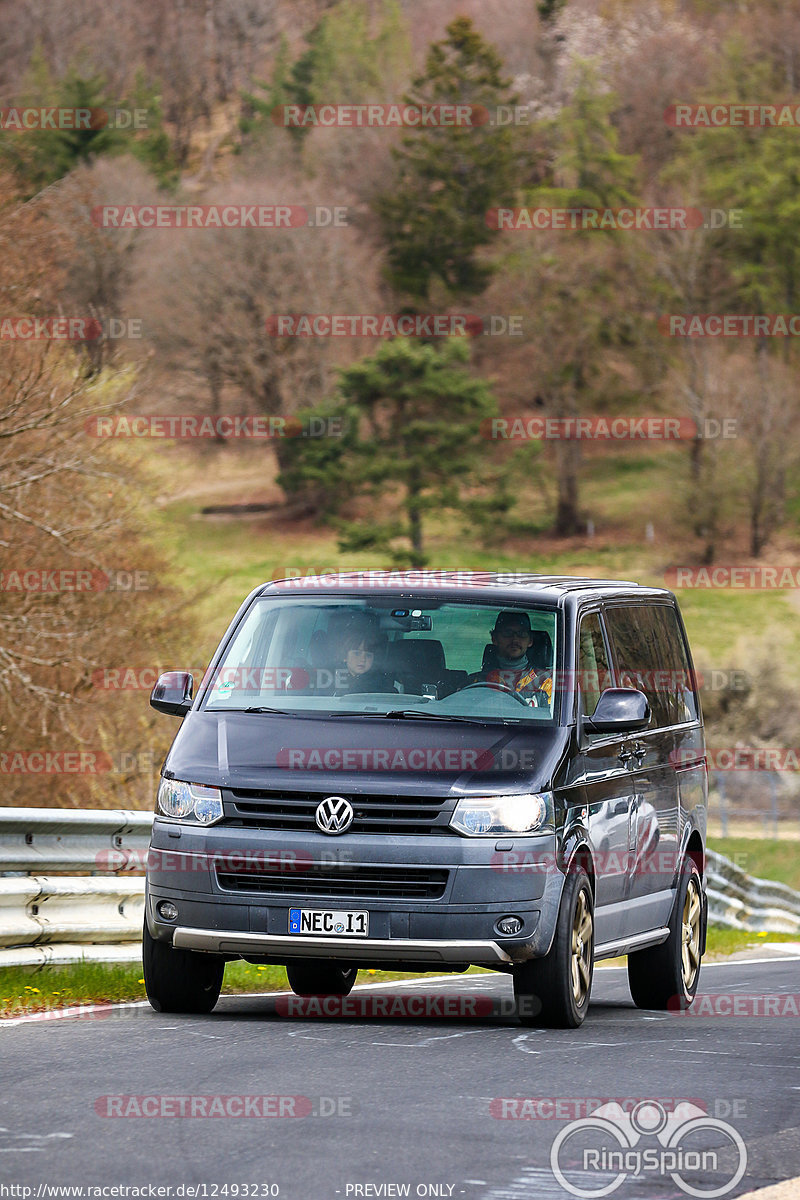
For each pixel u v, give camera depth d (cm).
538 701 2753
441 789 2539
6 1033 2442
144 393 9462
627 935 3003
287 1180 1552
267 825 2562
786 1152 1752
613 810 2862
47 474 7956
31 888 3136
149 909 2642
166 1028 2514
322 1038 2427
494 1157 1670
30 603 8312
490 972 4291
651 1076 2166
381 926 2514
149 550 9762
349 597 2927
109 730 8594
